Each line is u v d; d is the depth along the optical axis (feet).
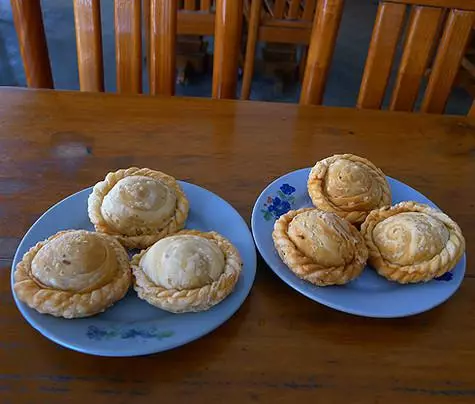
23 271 1.73
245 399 1.56
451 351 1.76
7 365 1.59
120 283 1.73
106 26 9.01
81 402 1.51
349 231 1.98
